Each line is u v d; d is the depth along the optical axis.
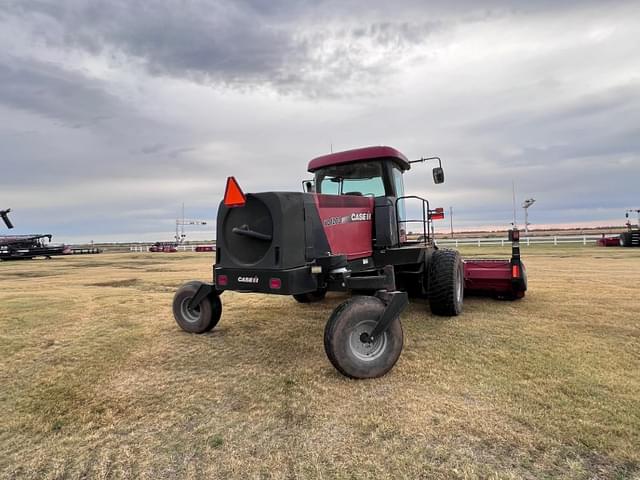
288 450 2.03
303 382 2.91
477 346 3.61
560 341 3.70
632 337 3.81
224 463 1.93
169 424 2.34
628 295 6.07
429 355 3.40
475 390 2.67
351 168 4.91
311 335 4.23
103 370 3.25
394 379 2.91
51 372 3.21
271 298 6.63
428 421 2.27
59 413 2.50
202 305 4.29
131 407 2.57
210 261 19.41
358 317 2.93
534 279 7.96
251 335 4.27
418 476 1.79
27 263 19.50
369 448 2.02
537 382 2.77
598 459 1.89
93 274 12.20
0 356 3.63
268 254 3.21
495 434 2.12
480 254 15.48
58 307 6.08
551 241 23.61
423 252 4.74
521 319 4.61
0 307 6.09
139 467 1.92
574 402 2.45
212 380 3.00
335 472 1.84
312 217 3.41
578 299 5.77
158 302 6.54
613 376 2.85
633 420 2.22
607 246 20.30
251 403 2.59
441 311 4.73
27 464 1.97
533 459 1.89
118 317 5.30
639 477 1.75
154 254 29.72
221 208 3.56
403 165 5.29
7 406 2.61
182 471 1.88
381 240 4.15
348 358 2.87
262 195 3.25
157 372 3.19
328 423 2.29
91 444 2.14
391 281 4.12
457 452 1.96
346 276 3.41
